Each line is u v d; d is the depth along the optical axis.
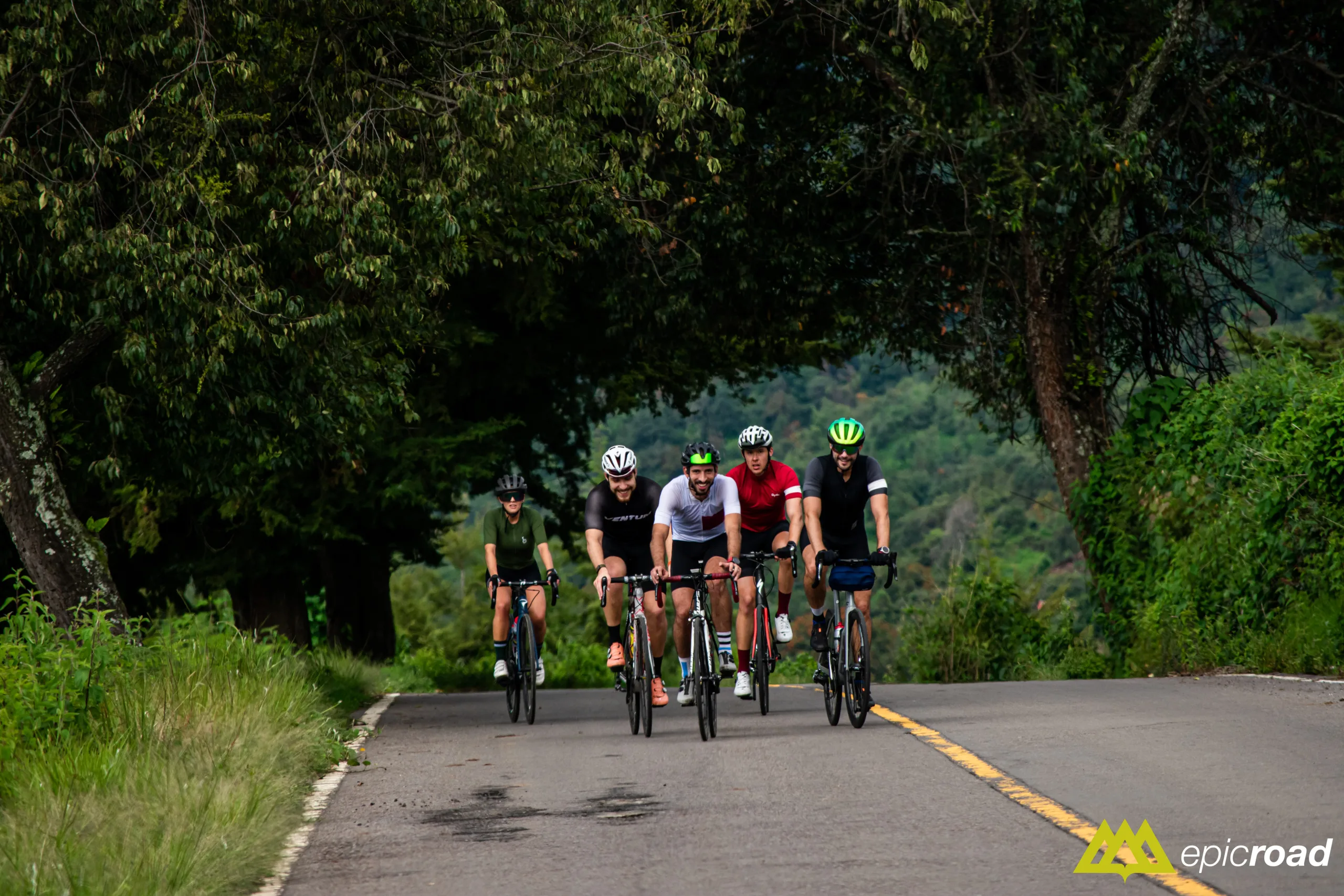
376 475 67.62
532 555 37.41
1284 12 61.91
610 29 37.81
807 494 29.67
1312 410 43.75
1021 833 18.12
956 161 60.59
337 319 34.47
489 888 16.33
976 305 65.31
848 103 66.31
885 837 18.17
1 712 23.84
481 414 76.81
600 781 23.77
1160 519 53.41
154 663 30.03
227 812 19.67
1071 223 59.16
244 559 75.12
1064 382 62.69
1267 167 64.25
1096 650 62.00
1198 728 26.88
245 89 34.75
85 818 19.19
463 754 28.41
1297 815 18.55
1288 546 44.72
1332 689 33.97
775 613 33.53
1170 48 57.34
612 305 65.38
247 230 36.34
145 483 46.19
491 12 35.47
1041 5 58.16
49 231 33.78
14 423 35.09
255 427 38.25
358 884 16.83
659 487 32.16
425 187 35.00
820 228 67.38
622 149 57.19
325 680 42.94
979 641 65.69
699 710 28.45
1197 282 64.62
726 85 62.59
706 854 17.59
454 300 66.88
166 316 32.12
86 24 32.25
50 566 34.84
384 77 36.47
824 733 28.62
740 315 70.62
